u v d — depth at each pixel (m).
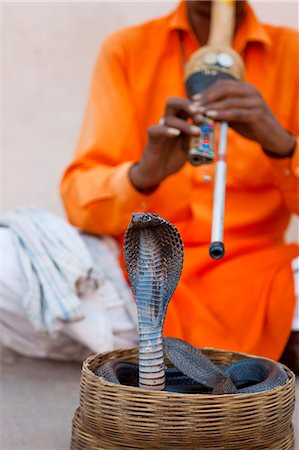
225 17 2.85
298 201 3.00
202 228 3.08
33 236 2.85
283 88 3.19
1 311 3.00
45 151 4.96
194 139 2.61
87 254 2.83
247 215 3.12
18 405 2.67
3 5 4.96
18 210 3.11
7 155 4.95
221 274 3.01
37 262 2.78
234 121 2.66
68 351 3.24
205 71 2.71
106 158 3.17
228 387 1.86
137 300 1.85
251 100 2.66
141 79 3.22
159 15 4.92
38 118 4.97
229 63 2.72
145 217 1.75
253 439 1.83
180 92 3.21
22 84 4.96
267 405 1.83
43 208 4.93
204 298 3.00
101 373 1.94
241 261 3.03
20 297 2.86
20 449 2.27
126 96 3.22
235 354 2.22
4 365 3.20
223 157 2.46
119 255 3.13
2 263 2.82
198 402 1.78
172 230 1.80
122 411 1.81
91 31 4.96
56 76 4.99
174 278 1.84
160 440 1.79
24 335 3.18
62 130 4.97
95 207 3.02
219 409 1.78
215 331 2.93
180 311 2.94
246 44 3.18
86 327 2.83
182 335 2.93
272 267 3.03
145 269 1.84
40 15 4.98
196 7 3.12
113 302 2.90
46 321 2.72
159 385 1.85
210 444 1.79
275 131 2.76
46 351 3.24
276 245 3.13
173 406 1.78
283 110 3.19
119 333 2.94
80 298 2.84
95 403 1.86
